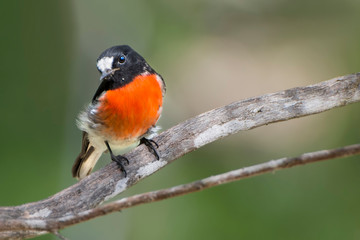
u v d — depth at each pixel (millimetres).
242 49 18094
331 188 10867
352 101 6199
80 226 10211
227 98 16609
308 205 10664
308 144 14109
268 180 11211
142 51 14414
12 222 4301
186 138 6324
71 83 13398
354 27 16812
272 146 14461
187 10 16453
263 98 6312
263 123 6285
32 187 11539
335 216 10312
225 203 10859
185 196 10984
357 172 11000
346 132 13273
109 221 10383
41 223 4336
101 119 6832
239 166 13742
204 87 16594
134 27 13953
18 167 12047
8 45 13797
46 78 13914
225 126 6312
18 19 13828
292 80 16766
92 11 13352
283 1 18531
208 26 18047
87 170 7828
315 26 17969
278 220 10461
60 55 14039
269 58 17766
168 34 15781
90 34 13312
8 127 13055
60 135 13250
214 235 10320
